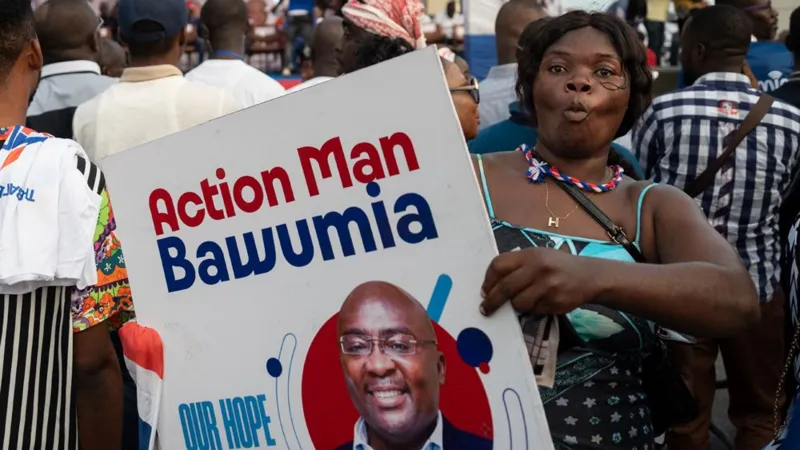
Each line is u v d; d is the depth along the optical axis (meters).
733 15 7.51
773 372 7.45
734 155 7.27
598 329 3.39
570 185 3.56
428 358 3.07
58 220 3.96
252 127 3.32
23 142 4.05
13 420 3.96
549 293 2.90
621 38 3.52
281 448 3.41
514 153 3.75
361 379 3.19
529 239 3.49
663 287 3.02
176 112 6.55
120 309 4.29
